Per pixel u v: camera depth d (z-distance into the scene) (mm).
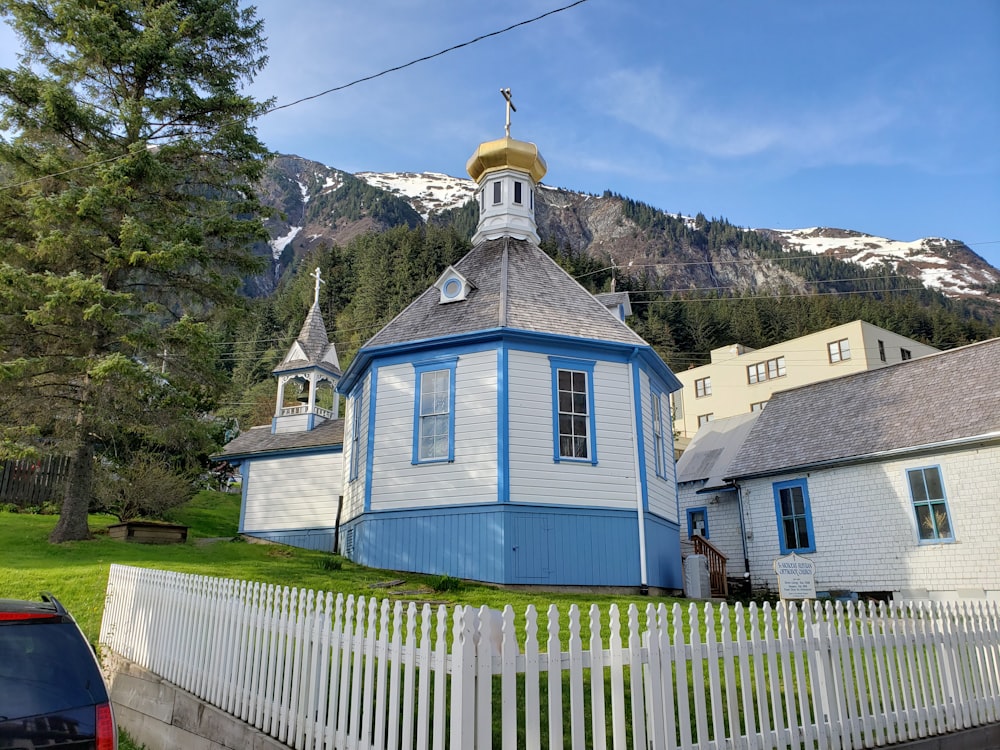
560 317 17078
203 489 36781
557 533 15188
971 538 16469
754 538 21594
